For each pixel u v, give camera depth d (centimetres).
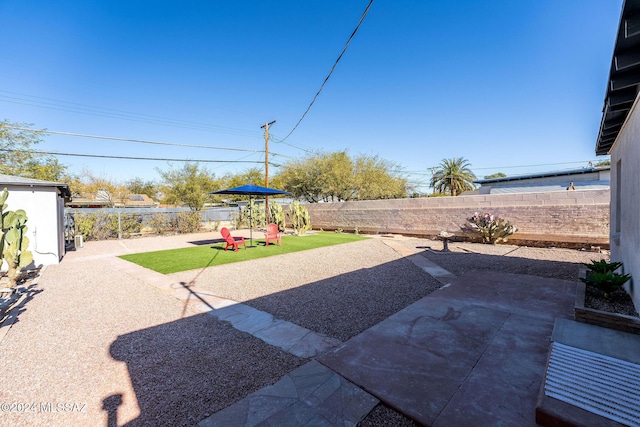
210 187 2617
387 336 323
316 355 300
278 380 256
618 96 321
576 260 748
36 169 1878
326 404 216
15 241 610
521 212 1030
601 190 875
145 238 1530
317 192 2381
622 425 165
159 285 590
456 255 872
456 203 1210
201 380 261
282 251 1020
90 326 391
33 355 314
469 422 191
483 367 256
